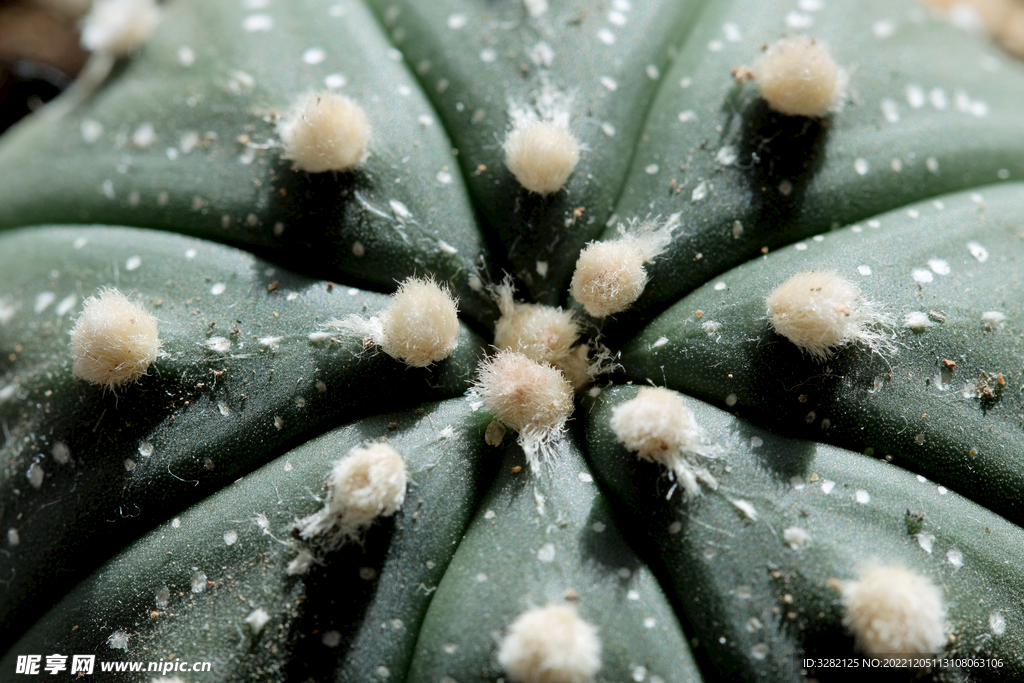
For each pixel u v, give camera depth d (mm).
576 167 122
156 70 130
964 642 116
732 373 119
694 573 117
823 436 118
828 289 118
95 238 126
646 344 121
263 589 118
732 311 120
